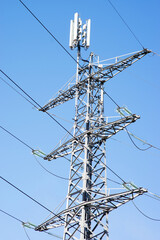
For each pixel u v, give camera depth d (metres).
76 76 43.50
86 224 33.31
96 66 43.41
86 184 35.91
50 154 39.59
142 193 32.72
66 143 39.06
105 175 36.62
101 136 38.75
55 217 35.06
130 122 37.28
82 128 39.47
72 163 37.69
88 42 45.28
